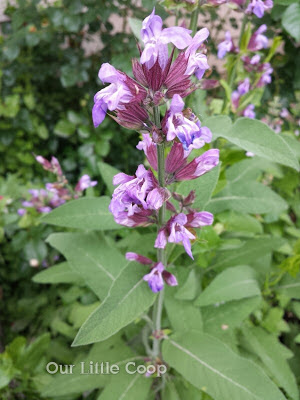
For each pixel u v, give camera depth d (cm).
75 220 24
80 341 17
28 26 46
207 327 27
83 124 51
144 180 15
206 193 20
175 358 22
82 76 47
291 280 32
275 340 30
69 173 56
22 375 32
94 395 34
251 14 25
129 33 47
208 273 31
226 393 20
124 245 29
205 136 15
